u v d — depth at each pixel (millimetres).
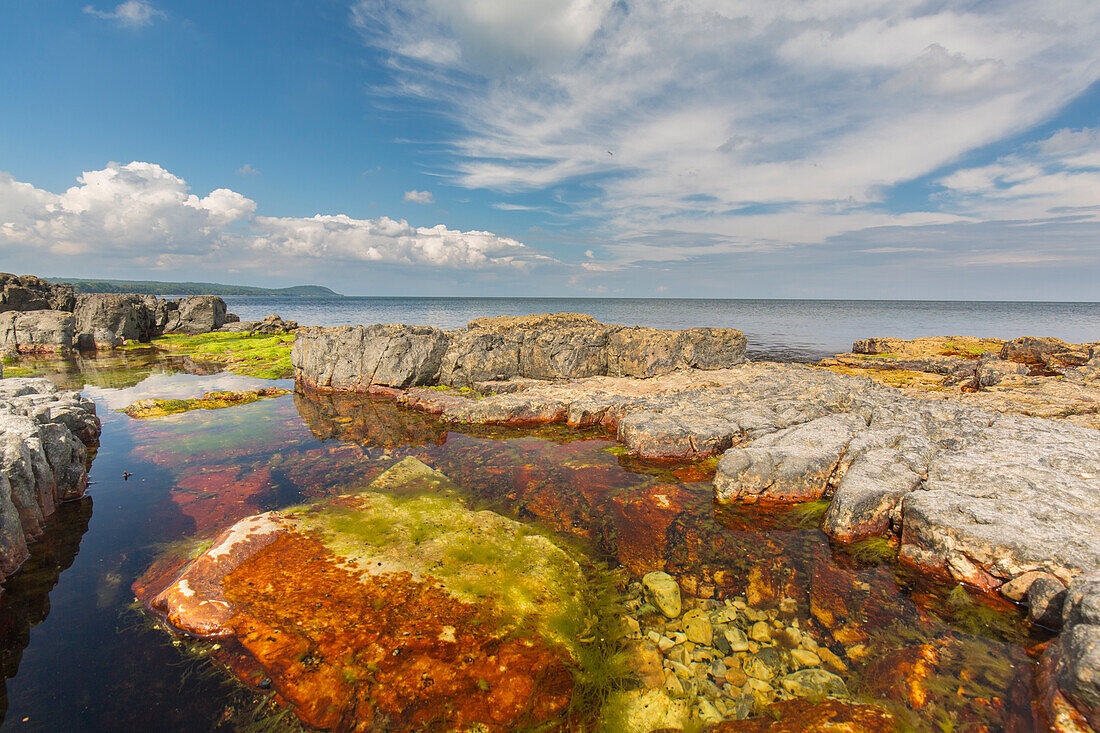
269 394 22891
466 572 7918
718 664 6539
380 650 6227
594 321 34719
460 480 12500
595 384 21266
